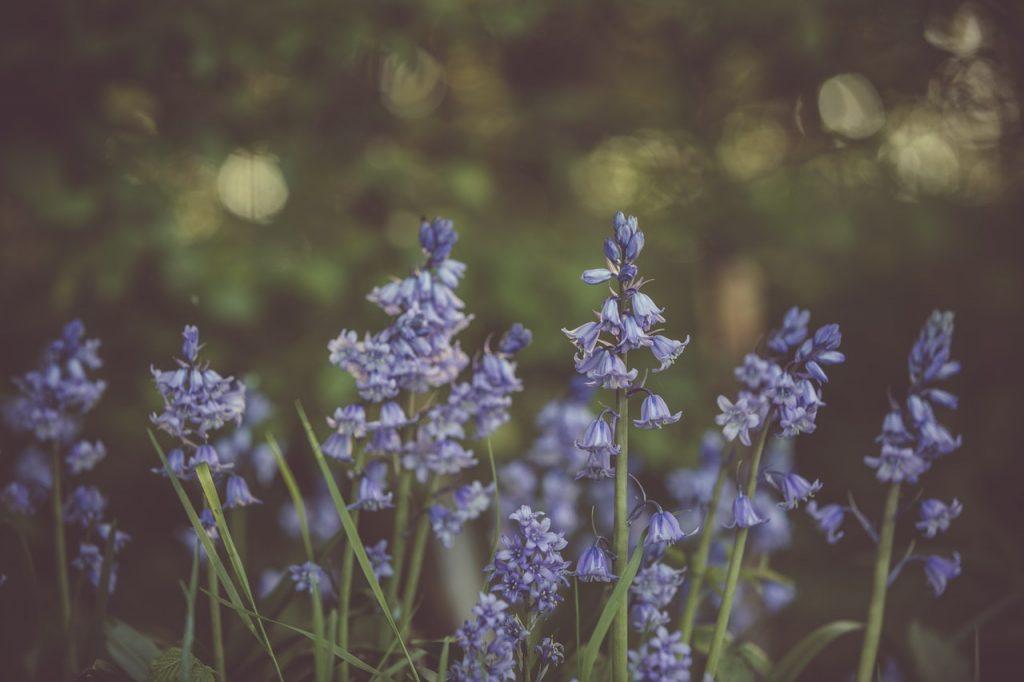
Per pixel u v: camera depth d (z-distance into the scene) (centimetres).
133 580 157
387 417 86
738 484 83
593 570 78
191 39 137
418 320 84
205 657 88
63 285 140
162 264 141
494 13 145
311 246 153
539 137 174
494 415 88
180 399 83
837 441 251
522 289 150
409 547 138
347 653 82
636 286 80
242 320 139
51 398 91
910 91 170
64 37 139
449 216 158
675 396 162
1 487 109
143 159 148
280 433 143
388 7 142
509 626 80
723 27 156
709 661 83
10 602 89
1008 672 121
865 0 152
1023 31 162
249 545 123
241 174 170
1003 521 161
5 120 144
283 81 157
